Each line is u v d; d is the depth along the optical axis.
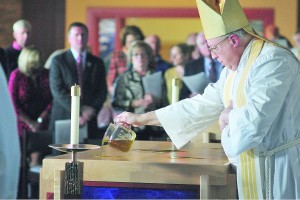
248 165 3.26
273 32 8.40
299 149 3.31
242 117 3.12
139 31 8.38
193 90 7.97
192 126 3.67
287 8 8.37
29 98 8.15
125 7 8.47
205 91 3.74
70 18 8.48
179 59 8.10
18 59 8.23
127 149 3.51
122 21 8.45
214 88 3.72
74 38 8.22
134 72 8.19
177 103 3.72
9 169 3.32
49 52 8.31
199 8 3.38
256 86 3.17
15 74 8.17
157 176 3.13
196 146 4.20
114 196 3.17
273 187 3.26
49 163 3.19
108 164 3.16
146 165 3.13
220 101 3.69
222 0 3.33
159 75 8.15
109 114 8.21
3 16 8.30
